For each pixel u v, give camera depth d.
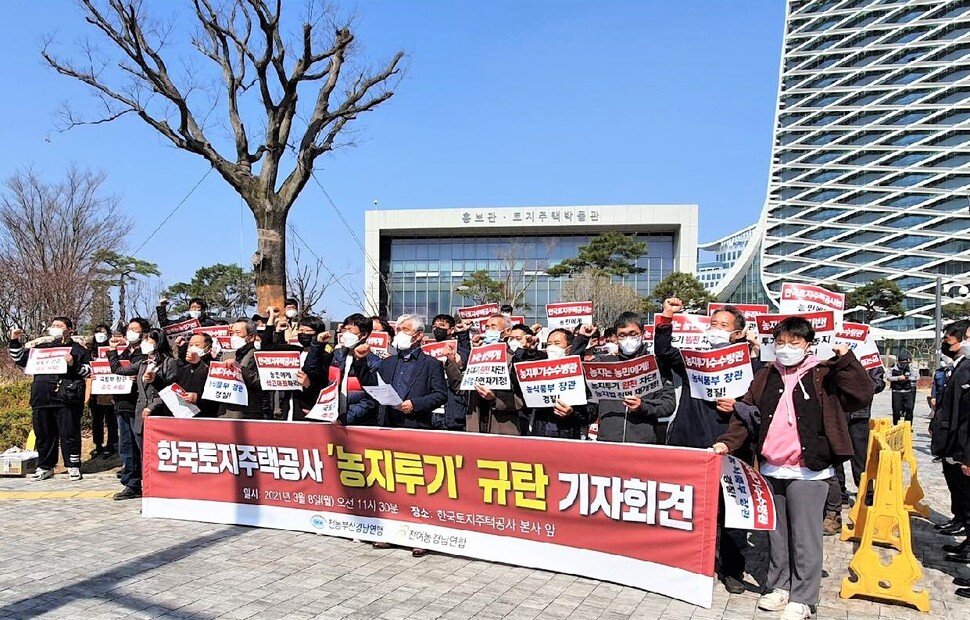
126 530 7.11
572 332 8.93
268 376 7.32
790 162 97.31
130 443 8.80
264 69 13.04
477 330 11.62
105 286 28.33
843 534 7.28
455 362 7.97
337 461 6.73
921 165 89.75
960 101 89.00
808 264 93.50
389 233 76.94
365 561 6.12
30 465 10.73
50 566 5.95
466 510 6.08
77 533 7.01
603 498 5.52
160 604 5.11
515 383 6.96
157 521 7.49
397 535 6.38
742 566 5.59
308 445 6.88
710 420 5.79
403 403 6.71
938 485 10.75
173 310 42.53
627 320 6.31
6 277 24.00
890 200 91.06
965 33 90.06
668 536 5.23
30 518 7.68
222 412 7.91
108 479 10.10
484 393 6.82
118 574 5.75
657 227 73.19
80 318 26.00
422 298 77.50
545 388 6.40
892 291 60.84
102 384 8.76
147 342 8.44
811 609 5.04
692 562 5.12
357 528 6.62
